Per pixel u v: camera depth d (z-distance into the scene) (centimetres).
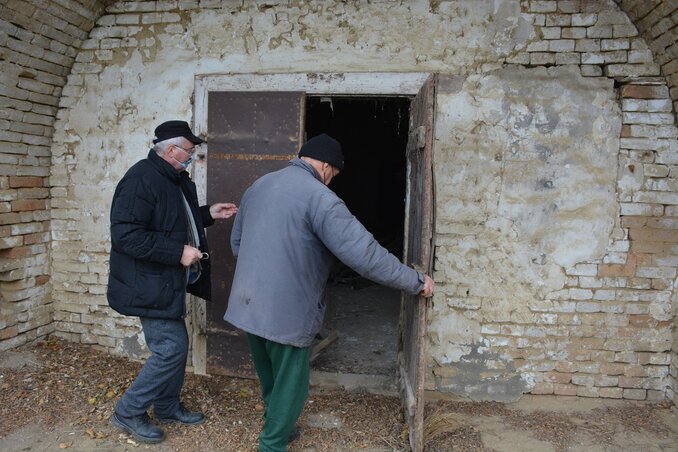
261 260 229
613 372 323
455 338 330
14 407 295
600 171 310
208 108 331
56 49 335
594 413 311
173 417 288
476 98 313
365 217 953
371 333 479
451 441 281
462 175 318
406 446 277
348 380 358
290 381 236
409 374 288
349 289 659
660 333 317
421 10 313
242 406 313
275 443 243
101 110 354
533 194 315
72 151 364
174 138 255
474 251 322
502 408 321
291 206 227
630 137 306
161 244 247
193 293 292
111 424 284
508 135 313
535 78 309
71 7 320
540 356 326
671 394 316
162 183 254
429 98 245
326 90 323
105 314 372
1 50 305
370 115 852
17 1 290
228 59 333
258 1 326
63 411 294
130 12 342
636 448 275
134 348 367
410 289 233
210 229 335
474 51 312
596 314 320
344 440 282
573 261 317
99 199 362
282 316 227
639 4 279
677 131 302
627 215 311
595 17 303
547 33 307
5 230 339
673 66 285
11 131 335
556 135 310
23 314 361
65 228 372
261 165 326
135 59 345
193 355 356
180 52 338
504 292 323
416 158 280
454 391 333
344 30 321
